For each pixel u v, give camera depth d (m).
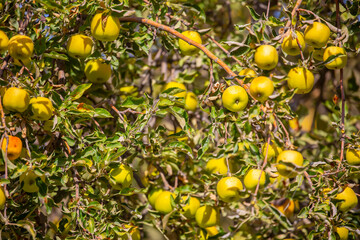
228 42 2.33
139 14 2.59
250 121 2.31
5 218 2.19
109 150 2.32
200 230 2.63
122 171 2.37
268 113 2.30
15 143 2.20
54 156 2.39
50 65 2.45
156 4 2.42
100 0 2.30
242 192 2.34
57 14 2.37
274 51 2.29
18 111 2.21
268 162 2.31
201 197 2.58
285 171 2.27
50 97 2.29
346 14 2.51
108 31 2.31
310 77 2.32
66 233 2.42
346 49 2.39
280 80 2.27
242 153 2.69
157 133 2.52
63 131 2.30
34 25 2.38
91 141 2.35
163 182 2.72
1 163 2.17
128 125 2.36
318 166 2.38
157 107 2.36
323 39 2.30
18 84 2.22
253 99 2.30
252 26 2.34
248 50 2.32
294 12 2.32
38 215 2.43
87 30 2.42
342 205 2.34
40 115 2.23
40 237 2.39
